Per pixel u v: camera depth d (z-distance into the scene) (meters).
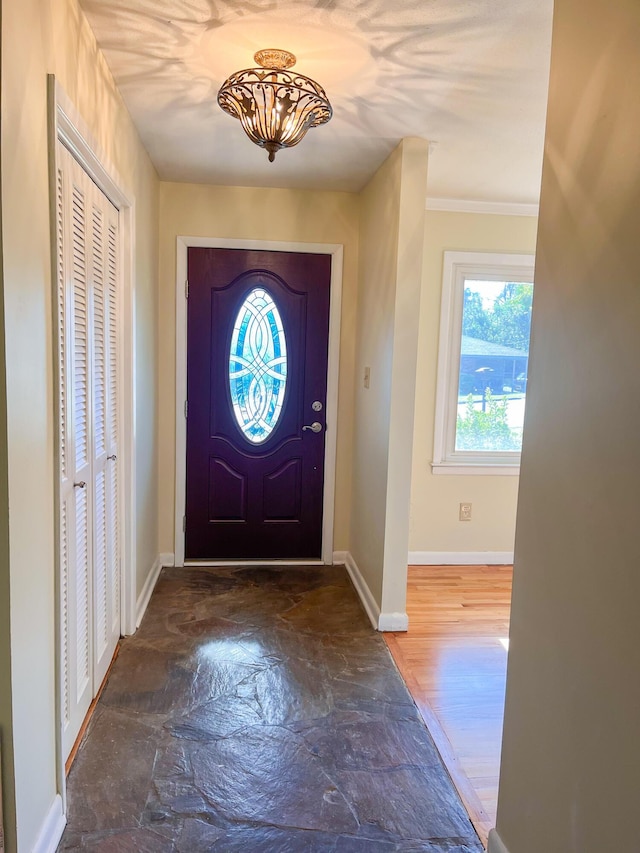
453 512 3.75
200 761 1.83
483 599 3.22
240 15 1.67
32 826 1.38
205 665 2.40
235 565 3.58
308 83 1.86
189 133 2.57
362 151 2.69
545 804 1.27
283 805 1.67
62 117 1.49
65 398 1.68
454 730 2.05
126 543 2.58
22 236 1.25
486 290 3.65
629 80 1.00
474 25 1.69
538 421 1.33
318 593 3.20
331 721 2.07
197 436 3.51
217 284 3.41
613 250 1.04
